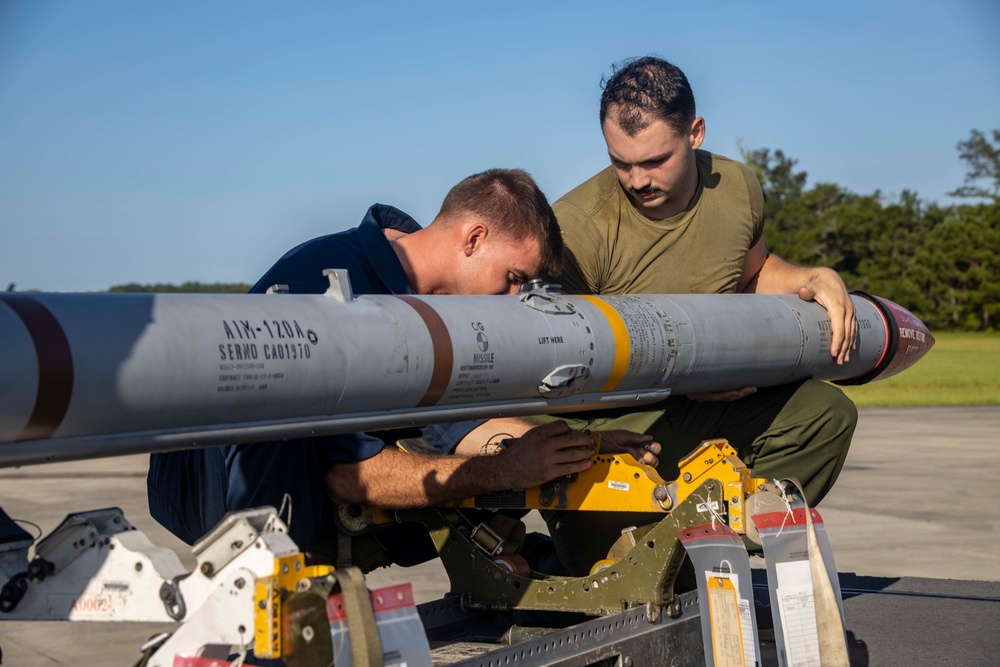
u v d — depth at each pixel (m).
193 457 2.74
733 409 3.54
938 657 3.17
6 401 1.44
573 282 3.45
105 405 1.55
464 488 2.56
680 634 2.55
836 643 2.33
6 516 1.90
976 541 6.49
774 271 3.75
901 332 3.77
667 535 2.43
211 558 1.66
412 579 5.79
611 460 2.58
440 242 2.81
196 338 1.66
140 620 1.71
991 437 13.41
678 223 3.45
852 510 7.80
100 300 1.62
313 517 2.59
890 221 75.88
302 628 1.58
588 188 3.56
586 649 2.27
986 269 69.25
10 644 4.50
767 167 80.94
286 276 2.64
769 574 2.28
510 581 2.66
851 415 3.37
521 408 2.32
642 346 2.54
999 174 76.19
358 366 1.89
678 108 3.13
